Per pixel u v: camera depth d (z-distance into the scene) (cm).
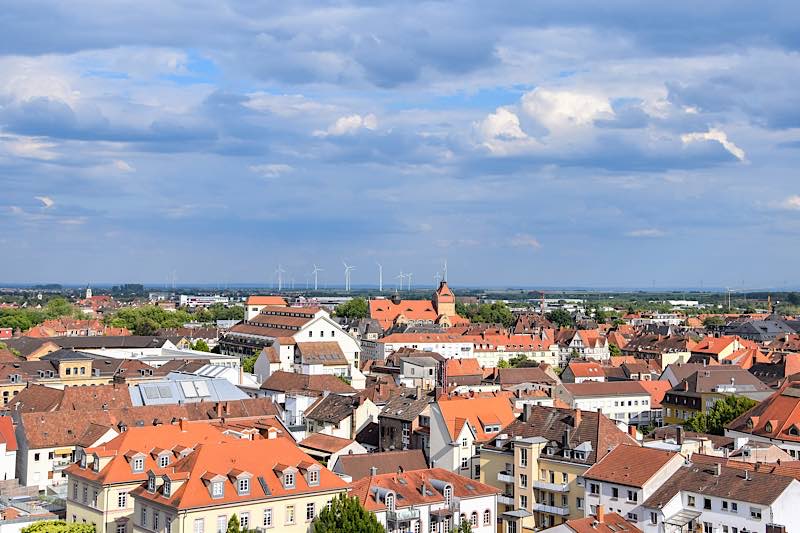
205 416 19412
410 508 13862
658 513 13562
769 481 13075
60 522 13688
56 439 17862
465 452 17638
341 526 12225
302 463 13512
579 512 14938
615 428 15688
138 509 13125
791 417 18988
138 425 18600
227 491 12694
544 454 15700
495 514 15075
